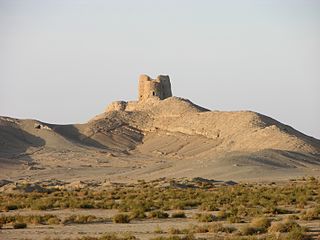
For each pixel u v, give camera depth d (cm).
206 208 9081
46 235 6312
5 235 6325
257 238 5488
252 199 10400
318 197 10888
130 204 9950
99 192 14275
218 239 5634
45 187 17225
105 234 6097
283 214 8200
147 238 5872
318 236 5719
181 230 6394
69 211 9494
